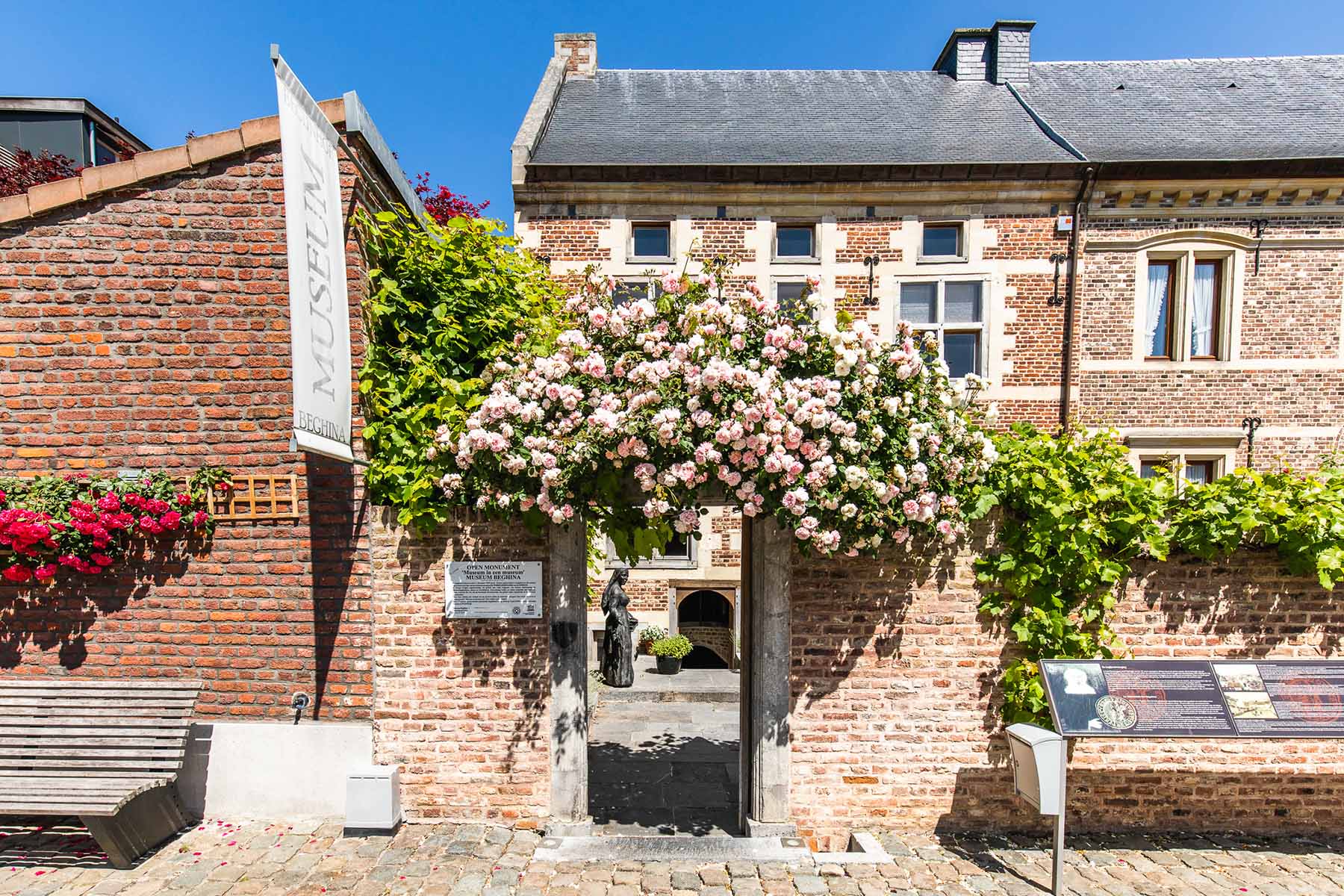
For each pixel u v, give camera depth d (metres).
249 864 3.41
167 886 3.20
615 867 3.47
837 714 3.97
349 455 3.52
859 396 3.43
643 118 9.53
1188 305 8.11
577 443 3.33
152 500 3.67
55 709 3.65
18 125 9.03
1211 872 3.48
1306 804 3.88
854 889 3.28
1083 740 3.93
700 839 3.80
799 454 3.34
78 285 3.74
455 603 3.90
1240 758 3.88
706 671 8.99
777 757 3.94
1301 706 3.43
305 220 3.07
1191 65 11.04
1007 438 4.00
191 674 3.85
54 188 3.68
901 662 3.96
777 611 3.90
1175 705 3.42
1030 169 7.89
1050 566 3.75
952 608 3.94
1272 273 8.02
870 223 8.20
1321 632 3.81
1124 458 3.92
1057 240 8.12
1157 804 3.93
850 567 3.92
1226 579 3.84
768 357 3.41
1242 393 8.12
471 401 3.71
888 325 8.22
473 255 4.27
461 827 3.87
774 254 8.27
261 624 3.86
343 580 3.85
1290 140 8.38
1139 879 3.41
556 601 3.90
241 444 3.80
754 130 9.20
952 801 3.99
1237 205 7.94
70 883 3.22
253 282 3.78
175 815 3.71
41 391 3.75
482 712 3.94
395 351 3.96
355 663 3.88
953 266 8.19
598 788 5.00
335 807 3.90
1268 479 3.73
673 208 8.20
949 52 11.17
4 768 3.55
